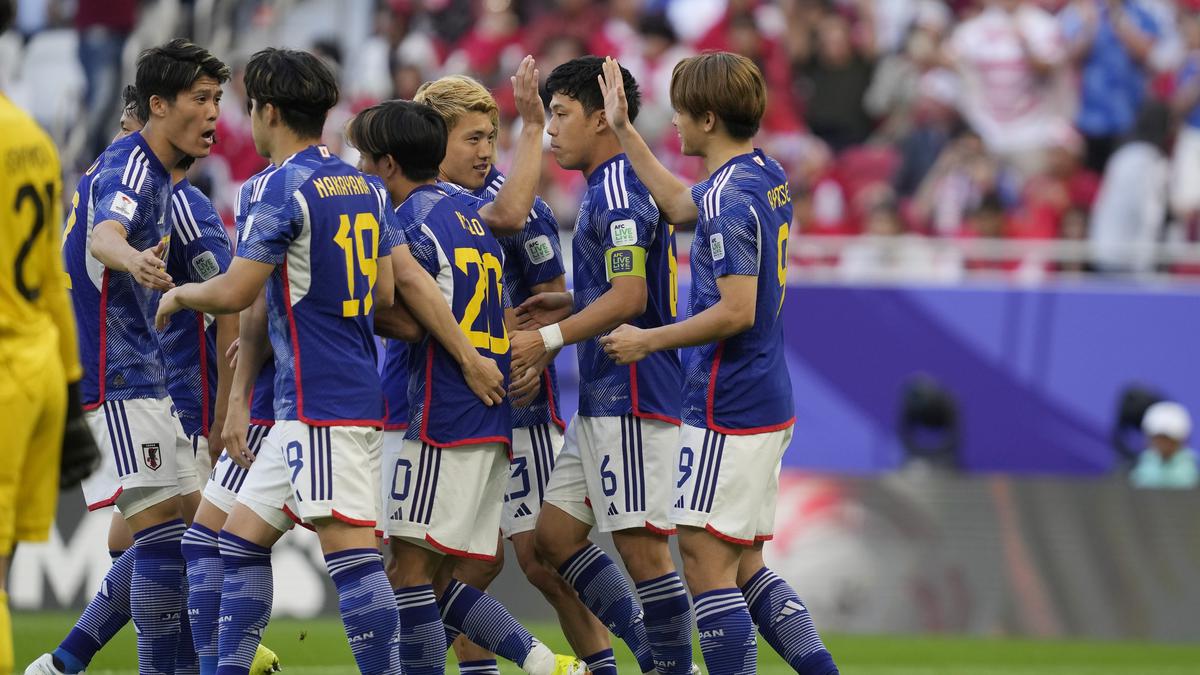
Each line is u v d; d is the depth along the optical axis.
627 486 18.03
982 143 45.12
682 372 18.55
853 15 47.31
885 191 43.97
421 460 16.72
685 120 16.91
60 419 13.52
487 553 17.42
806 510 33.72
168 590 18.16
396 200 17.53
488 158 18.72
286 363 15.79
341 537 15.80
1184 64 46.66
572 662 18.70
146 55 18.22
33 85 48.00
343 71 48.28
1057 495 33.47
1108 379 39.75
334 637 29.09
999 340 40.03
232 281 15.45
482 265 17.16
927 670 26.92
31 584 31.75
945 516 33.50
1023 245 41.62
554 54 46.88
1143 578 33.06
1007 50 46.75
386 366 18.09
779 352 16.81
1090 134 46.56
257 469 15.96
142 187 17.97
